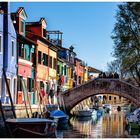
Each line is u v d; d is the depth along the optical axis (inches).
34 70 1745.8
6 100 1373.0
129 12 1977.1
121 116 2687.0
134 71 2043.6
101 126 1708.9
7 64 1375.5
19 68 1534.2
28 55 1662.2
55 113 1515.7
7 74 1387.8
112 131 1460.4
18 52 1513.3
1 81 1342.3
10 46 1401.3
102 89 2176.4
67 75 2581.2
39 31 1923.0
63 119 1521.9
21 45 1552.7
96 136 1242.0
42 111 1608.0
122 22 1987.0
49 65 2017.7
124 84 2160.4
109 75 2176.4
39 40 1809.8
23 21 1652.3
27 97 1434.5
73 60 2928.2
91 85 2185.0
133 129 1509.6
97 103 3917.3
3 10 1416.1
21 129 986.7
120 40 1989.4
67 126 1544.0
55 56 2158.0
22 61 1568.7
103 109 3442.4
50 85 2033.7
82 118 2310.5
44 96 1829.5
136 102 2148.1
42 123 1016.2
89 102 3432.6
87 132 1396.4
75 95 2186.3
